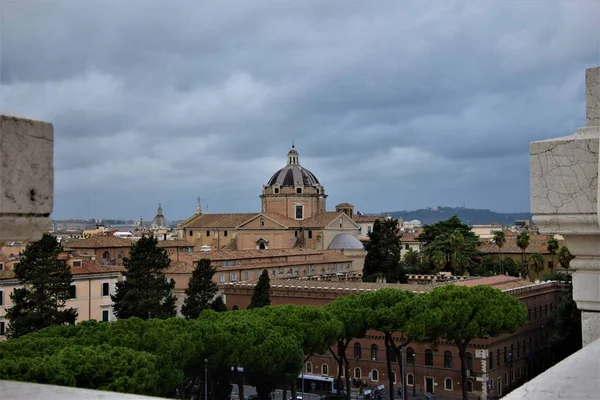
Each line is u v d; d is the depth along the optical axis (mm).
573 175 5941
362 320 56594
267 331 46344
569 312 78875
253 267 114562
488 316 56062
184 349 39094
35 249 65188
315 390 80375
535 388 4094
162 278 75375
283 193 155375
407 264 129875
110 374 31859
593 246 6082
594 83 6168
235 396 76125
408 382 76188
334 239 146125
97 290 83688
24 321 63781
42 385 4570
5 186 3686
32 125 3859
